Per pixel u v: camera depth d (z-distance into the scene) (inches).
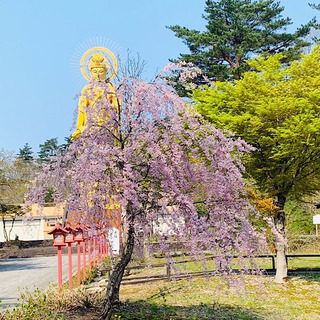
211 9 1136.8
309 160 543.2
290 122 495.5
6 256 1203.2
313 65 541.0
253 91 544.7
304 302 446.0
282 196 582.9
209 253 322.0
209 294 467.8
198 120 333.1
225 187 299.4
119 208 296.7
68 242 448.5
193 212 284.8
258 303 435.8
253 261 305.1
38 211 297.1
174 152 294.0
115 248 379.9
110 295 302.7
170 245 293.4
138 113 299.1
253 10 1133.1
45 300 343.6
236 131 526.3
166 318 337.7
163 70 309.3
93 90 299.9
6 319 299.6
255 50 1107.3
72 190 282.0
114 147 283.3
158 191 296.5
